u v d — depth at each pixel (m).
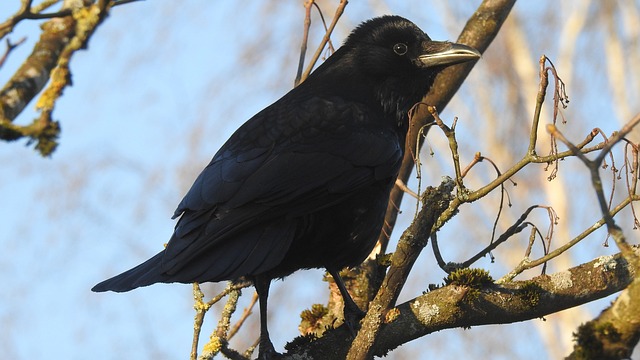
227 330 10.16
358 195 10.93
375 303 8.63
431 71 12.23
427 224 8.36
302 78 12.23
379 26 12.25
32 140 7.88
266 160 10.62
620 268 9.50
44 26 8.19
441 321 9.45
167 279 9.77
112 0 8.05
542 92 9.16
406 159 12.48
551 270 26.75
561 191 27.31
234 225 10.14
